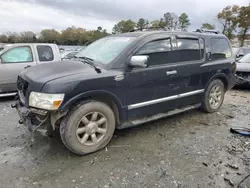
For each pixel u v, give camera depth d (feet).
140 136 12.30
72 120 9.58
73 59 12.61
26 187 7.95
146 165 9.45
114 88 10.45
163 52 12.44
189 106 14.66
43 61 21.44
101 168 9.19
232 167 9.34
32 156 10.03
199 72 14.32
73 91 9.24
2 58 19.61
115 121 11.19
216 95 16.39
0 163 9.42
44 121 9.29
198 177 8.64
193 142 11.69
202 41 14.67
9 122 14.17
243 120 15.31
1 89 19.62
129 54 11.07
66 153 10.34
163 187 8.04
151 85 11.87
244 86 25.26
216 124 14.38
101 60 11.37
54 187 7.97
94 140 10.37
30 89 9.43
